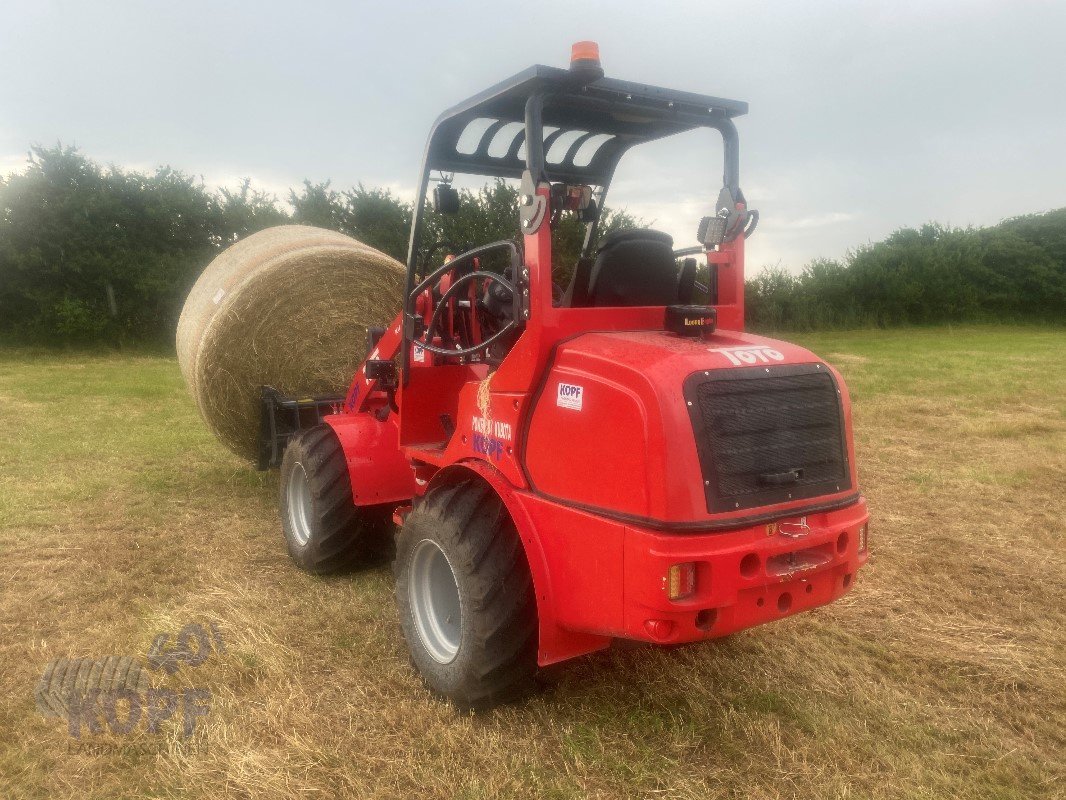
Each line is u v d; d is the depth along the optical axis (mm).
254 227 20781
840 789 2645
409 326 3881
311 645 3664
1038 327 28500
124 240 19531
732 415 2650
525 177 2932
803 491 2805
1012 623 3986
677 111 3287
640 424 2551
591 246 4363
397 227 20672
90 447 7727
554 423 2857
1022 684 3379
